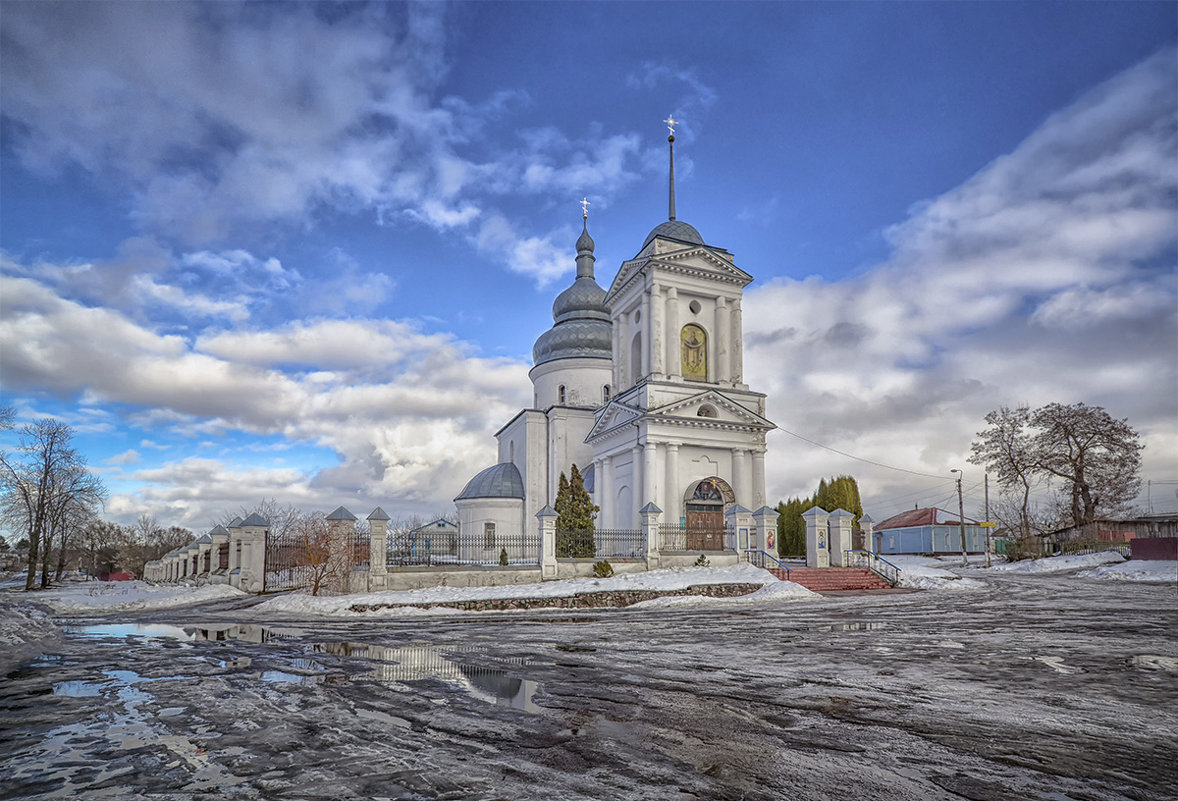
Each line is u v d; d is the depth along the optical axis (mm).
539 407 57594
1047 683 10781
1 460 49750
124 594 31516
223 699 9664
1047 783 6238
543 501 51438
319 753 7133
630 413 42594
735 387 44406
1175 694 9977
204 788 6160
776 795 5941
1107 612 22062
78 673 11805
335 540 27953
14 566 89250
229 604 27688
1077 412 56031
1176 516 60344
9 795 6016
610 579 30141
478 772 6527
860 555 39375
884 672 11805
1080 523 56094
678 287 44344
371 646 15305
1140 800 5852
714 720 8477
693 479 42219
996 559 61625
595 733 7875
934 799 5855
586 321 57781
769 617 21844
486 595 26672
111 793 6059
